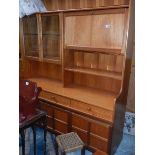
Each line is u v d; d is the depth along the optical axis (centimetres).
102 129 204
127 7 182
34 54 287
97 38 213
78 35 226
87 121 213
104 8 195
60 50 246
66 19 229
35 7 256
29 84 165
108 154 203
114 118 192
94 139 214
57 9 264
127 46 191
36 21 268
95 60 247
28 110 155
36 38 280
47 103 246
